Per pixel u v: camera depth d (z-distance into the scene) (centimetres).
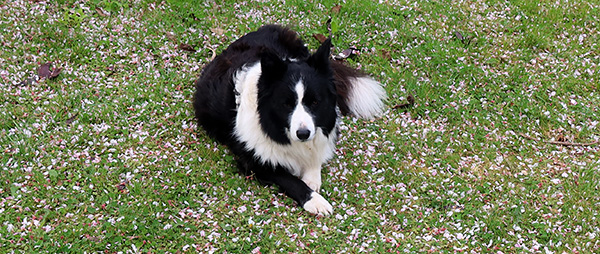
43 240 377
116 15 634
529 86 594
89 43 586
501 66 629
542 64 643
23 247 373
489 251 399
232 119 465
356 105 490
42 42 578
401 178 464
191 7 658
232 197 430
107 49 585
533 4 755
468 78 598
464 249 399
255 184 451
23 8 616
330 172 470
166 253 378
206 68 532
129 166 448
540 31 697
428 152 502
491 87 589
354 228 409
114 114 502
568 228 424
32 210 403
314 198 425
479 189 458
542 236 414
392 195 445
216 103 477
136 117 503
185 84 554
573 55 664
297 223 411
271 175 450
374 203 436
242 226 404
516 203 445
